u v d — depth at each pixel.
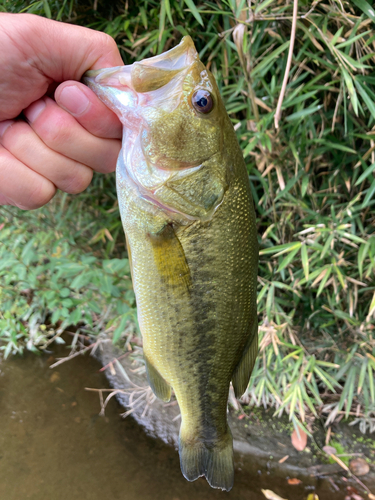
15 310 0.51
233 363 0.25
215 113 0.21
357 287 0.40
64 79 0.21
